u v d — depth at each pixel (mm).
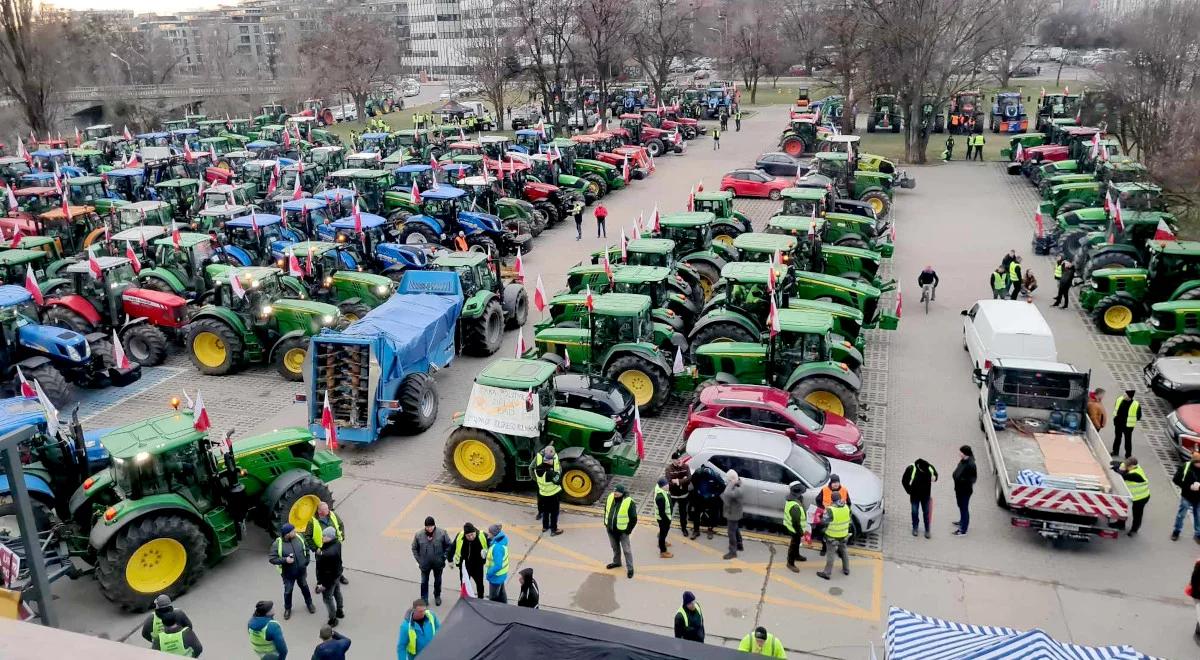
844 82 61719
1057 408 17594
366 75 87688
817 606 13305
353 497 16703
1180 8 44656
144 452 12914
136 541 12727
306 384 18000
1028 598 13398
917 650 9289
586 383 18047
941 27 52000
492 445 16344
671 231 28656
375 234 28734
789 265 23625
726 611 13227
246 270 23047
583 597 13633
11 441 9844
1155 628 12656
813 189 32531
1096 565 14203
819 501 14125
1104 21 116688
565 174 44219
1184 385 18734
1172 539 14867
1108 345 23688
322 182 42844
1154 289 23766
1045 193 38156
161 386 22188
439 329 20766
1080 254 28703
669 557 14742
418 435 19281
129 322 23484
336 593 12898
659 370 19703
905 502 16328
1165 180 33562
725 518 14953
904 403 20484
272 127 58688
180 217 39344
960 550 14727
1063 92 81562
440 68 155750
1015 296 26531
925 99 54625
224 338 22203
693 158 55844
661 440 18906
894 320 23234
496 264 24859
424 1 153875
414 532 15547
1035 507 14297
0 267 24953
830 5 77125
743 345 19766
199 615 13117
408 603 13555
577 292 23734
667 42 70875
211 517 13883
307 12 166500
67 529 13516
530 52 71500
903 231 36594
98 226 33281
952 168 51219
